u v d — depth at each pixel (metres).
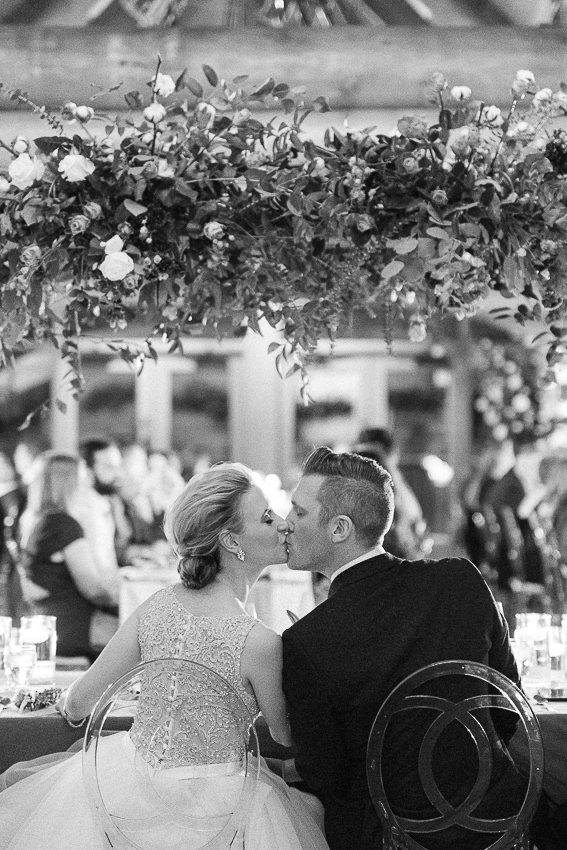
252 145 2.88
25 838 2.37
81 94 4.26
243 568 2.55
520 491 6.88
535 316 3.11
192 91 2.86
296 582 4.18
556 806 2.65
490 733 2.37
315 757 2.35
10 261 2.87
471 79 4.34
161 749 2.33
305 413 8.51
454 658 2.37
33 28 4.28
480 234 2.87
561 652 3.03
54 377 8.39
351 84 4.31
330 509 2.50
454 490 8.44
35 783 2.50
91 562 4.62
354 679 2.34
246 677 2.39
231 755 2.34
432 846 2.31
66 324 3.22
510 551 6.60
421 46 4.33
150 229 2.87
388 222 2.91
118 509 6.02
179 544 2.53
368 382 8.53
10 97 2.81
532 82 2.84
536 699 2.89
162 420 8.51
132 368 3.33
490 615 2.45
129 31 4.28
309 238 2.83
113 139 2.83
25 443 8.34
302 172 2.88
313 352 3.27
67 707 2.54
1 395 8.31
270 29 4.33
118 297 2.99
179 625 2.43
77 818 2.35
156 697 2.36
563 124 3.80
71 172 2.70
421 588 2.43
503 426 8.34
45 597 4.60
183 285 3.09
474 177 2.82
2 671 3.11
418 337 3.25
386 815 2.28
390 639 2.36
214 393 8.52
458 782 2.32
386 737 2.33
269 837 2.33
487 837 2.33
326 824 2.47
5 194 2.81
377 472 2.55
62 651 4.54
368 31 4.36
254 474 2.63
